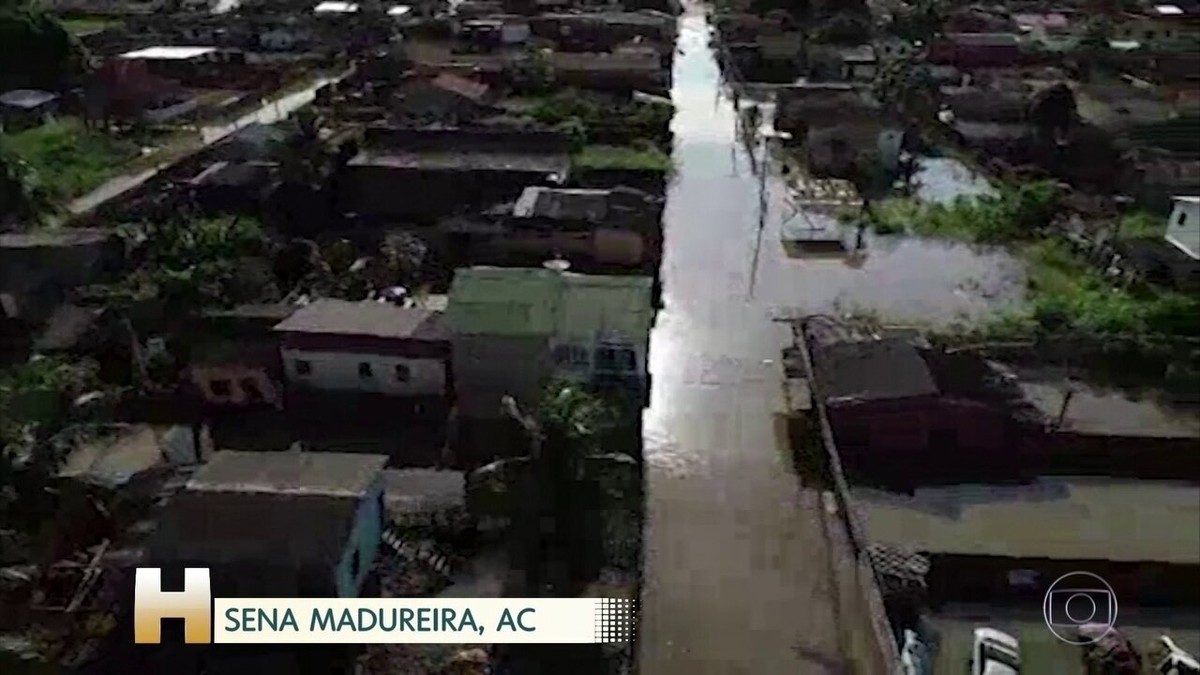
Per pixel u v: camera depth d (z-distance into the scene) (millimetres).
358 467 21078
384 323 27422
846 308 33750
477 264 35188
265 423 26641
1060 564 21406
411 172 39750
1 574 20672
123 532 21891
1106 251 36625
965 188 44562
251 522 19312
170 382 27688
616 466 23609
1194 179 41656
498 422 26312
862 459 25438
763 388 29172
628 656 19641
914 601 20578
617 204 36844
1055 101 47781
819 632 20500
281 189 37938
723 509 24000
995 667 18938
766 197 43844
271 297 31656
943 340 30234
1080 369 29500
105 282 32781
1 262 32031
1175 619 20922
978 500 24219
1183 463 25453
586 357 26297
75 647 19266
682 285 35594
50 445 24141
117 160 45719
